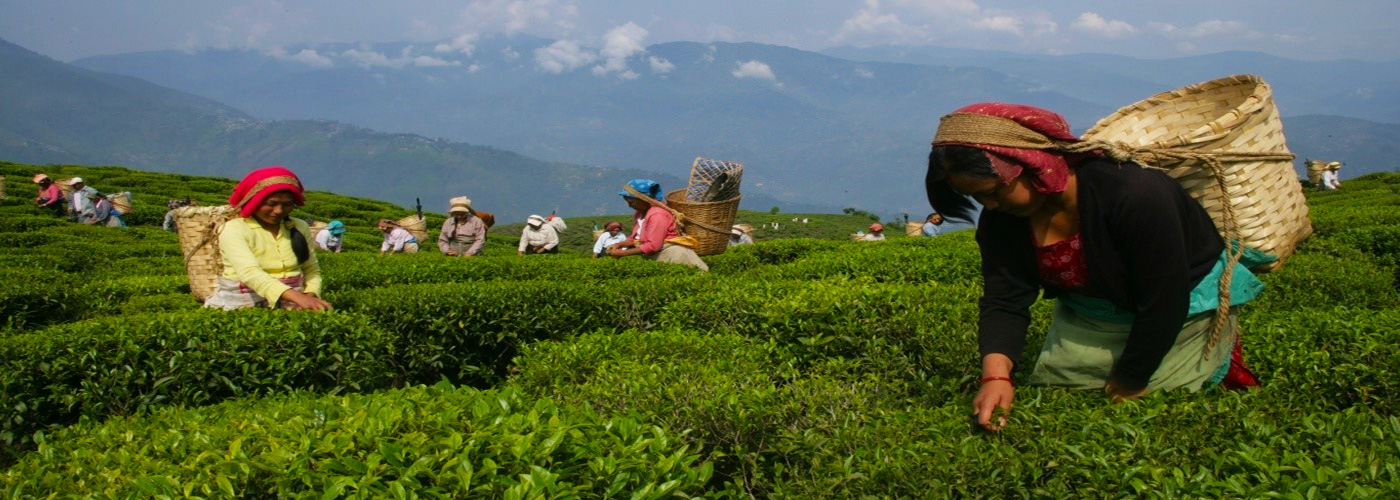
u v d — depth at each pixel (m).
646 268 13.19
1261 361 5.55
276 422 4.35
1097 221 4.05
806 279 11.73
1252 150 4.48
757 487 5.06
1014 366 4.51
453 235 21.59
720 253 16.61
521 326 9.21
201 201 56.41
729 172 15.62
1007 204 4.07
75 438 4.87
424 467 3.57
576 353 6.82
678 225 14.41
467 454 3.67
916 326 6.73
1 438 6.73
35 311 11.28
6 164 60.81
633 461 3.90
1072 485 3.81
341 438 3.86
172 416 5.06
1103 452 3.85
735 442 5.14
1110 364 4.64
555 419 4.05
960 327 6.58
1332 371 5.27
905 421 4.59
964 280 10.51
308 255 8.87
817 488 4.18
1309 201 37.22
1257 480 3.63
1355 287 8.92
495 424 4.05
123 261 19.19
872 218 100.44
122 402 7.07
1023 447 4.07
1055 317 4.96
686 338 7.17
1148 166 4.14
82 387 7.02
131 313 11.31
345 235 36.81
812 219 96.00
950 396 6.00
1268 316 6.82
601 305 9.62
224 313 8.04
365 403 4.72
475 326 9.15
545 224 26.00
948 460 3.99
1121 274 4.20
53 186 39.66
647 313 9.56
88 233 28.47
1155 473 3.64
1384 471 3.50
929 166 4.30
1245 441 4.00
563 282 10.40
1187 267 4.02
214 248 11.58
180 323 7.53
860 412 5.07
